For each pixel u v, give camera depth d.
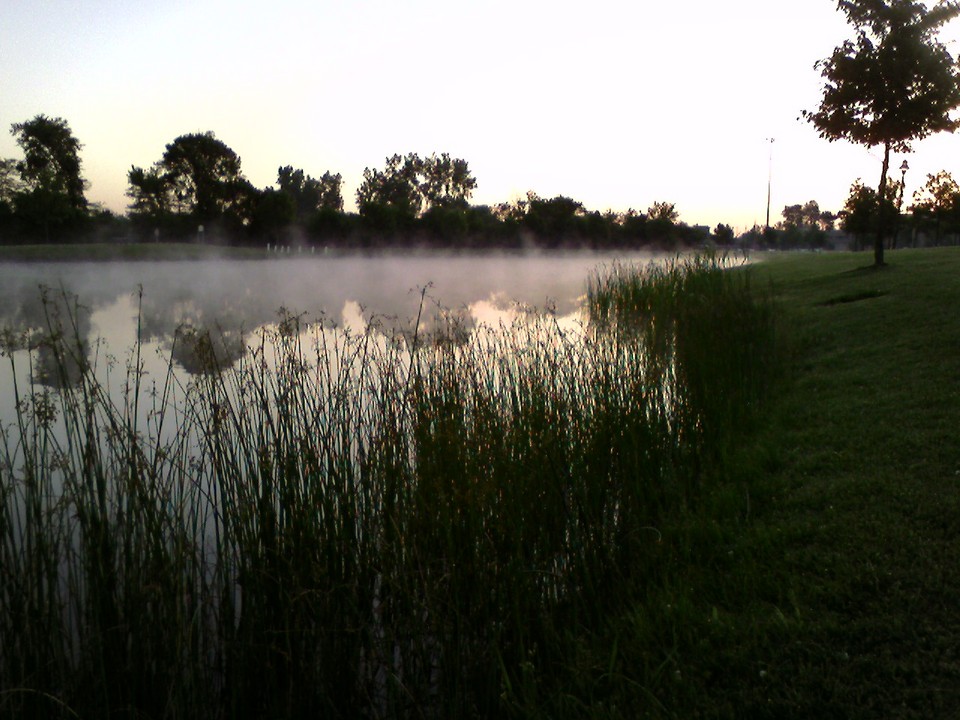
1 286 18.92
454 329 6.89
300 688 3.17
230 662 3.21
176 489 3.84
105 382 7.10
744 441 5.62
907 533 3.69
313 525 3.48
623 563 3.99
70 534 3.17
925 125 13.05
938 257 15.17
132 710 2.93
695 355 6.37
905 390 5.93
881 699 2.70
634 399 5.00
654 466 4.80
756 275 17.27
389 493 3.71
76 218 39.09
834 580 3.43
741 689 2.89
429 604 3.22
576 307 14.53
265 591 3.33
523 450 4.18
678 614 3.40
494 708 3.12
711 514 4.41
